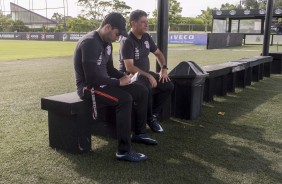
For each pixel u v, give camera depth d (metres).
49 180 2.69
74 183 2.65
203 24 44.31
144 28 3.73
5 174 2.78
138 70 3.67
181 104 4.51
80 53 3.02
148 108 3.86
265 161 3.16
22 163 3.00
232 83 6.50
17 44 27.72
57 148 3.33
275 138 3.82
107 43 3.12
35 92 6.47
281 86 7.39
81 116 3.14
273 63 9.62
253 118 4.66
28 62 12.89
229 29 27.09
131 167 2.96
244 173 2.89
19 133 3.84
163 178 2.76
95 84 2.98
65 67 11.15
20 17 47.75
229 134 3.94
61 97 3.26
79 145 3.18
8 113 4.75
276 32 23.83
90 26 42.38
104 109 3.55
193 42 28.06
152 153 3.30
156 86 3.94
